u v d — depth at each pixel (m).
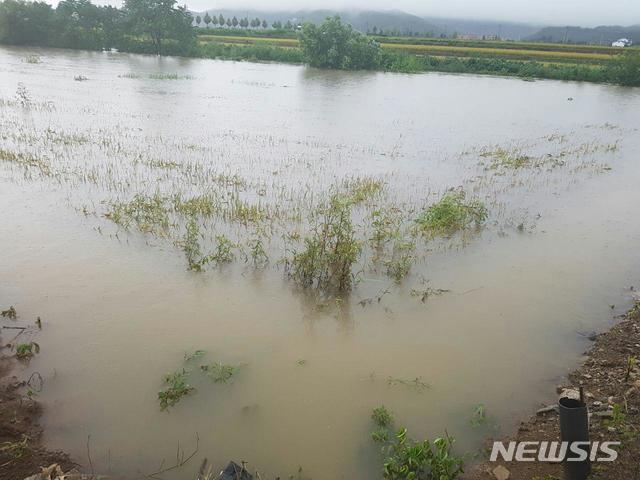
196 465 4.57
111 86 28.31
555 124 23.16
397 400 5.43
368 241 9.27
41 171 12.23
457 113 25.05
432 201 11.66
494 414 5.28
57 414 5.02
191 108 22.84
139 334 6.28
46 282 7.30
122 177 12.27
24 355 5.75
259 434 4.93
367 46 46.09
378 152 16.31
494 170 14.66
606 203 12.14
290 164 14.33
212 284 7.57
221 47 52.41
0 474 4.27
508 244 9.53
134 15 50.06
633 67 41.25
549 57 56.53
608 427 4.86
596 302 7.54
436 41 68.12
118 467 4.50
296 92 29.98
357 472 4.56
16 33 49.47
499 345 6.44
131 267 7.90
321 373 5.80
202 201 10.41
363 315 7.00
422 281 7.98
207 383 5.53
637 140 20.09
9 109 20.05
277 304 7.15
